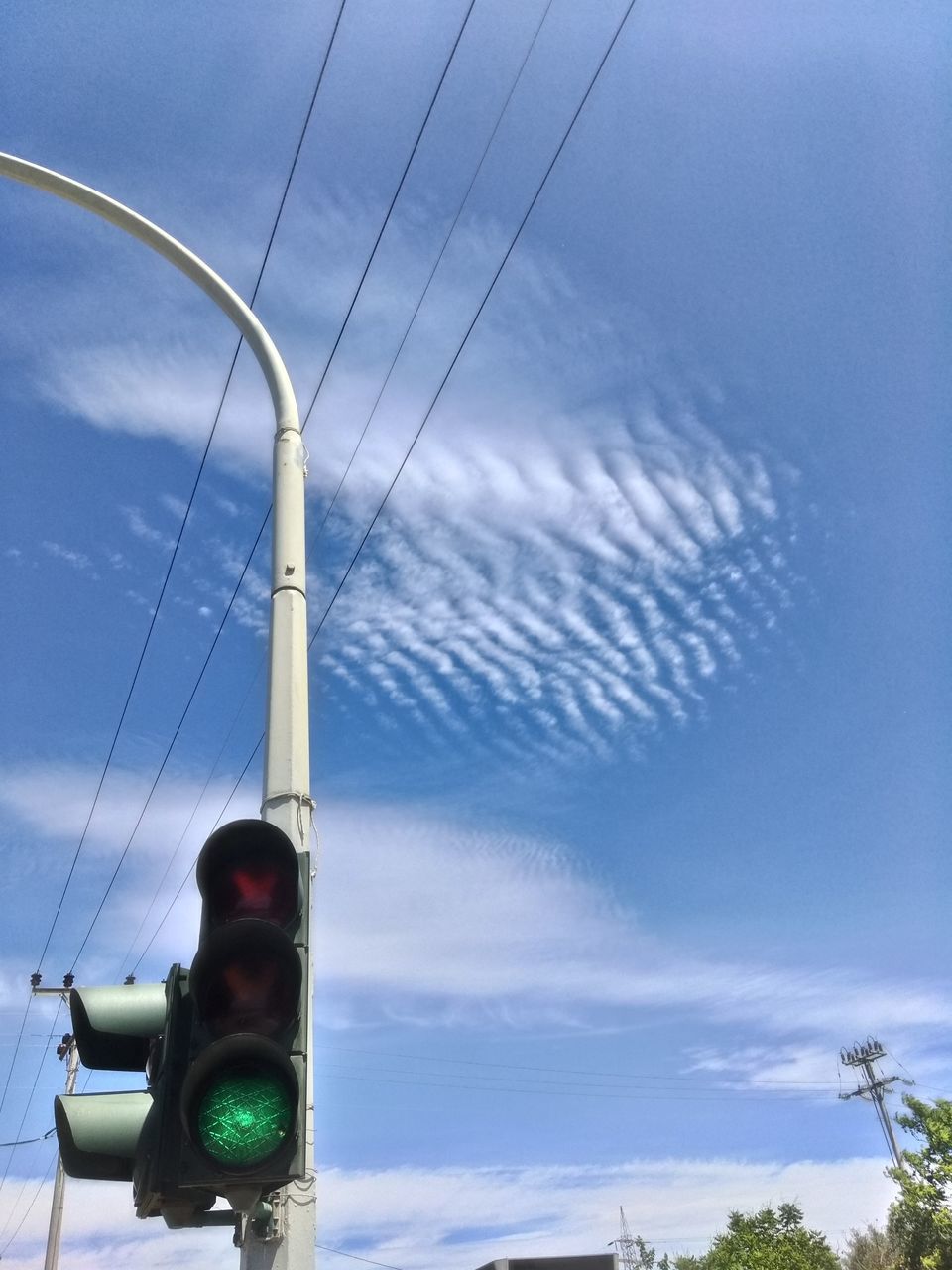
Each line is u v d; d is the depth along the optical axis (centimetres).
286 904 448
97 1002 464
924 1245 2753
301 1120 398
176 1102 412
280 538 605
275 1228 418
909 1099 2908
